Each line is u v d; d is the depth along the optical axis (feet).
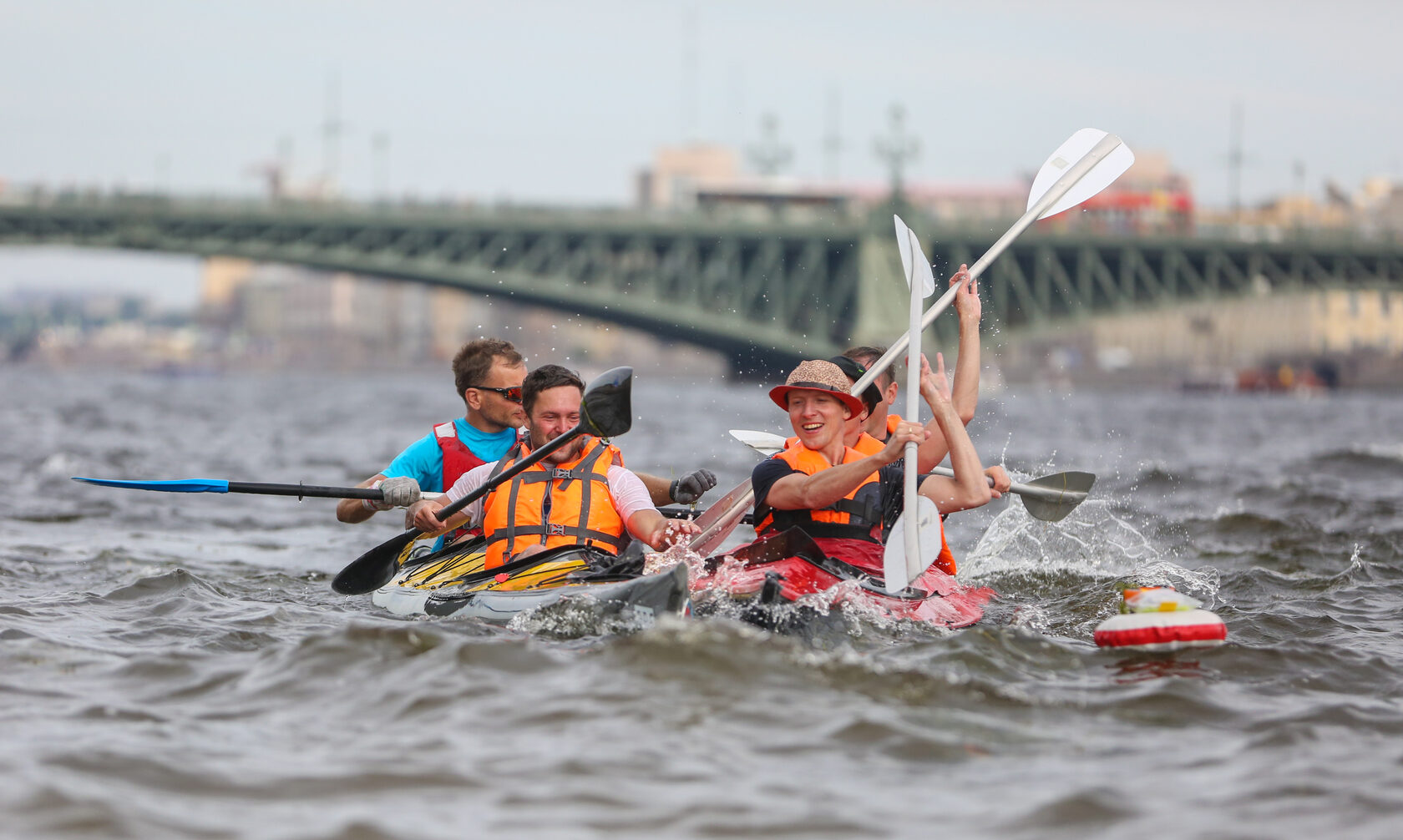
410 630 66.90
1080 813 45.09
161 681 61.82
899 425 73.15
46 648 67.67
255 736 53.26
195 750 51.06
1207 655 68.44
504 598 74.74
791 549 76.48
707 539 80.79
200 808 44.96
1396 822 44.27
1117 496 167.22
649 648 63.57
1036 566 104.68
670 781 48.19
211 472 209.97
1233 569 105.60
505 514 80.43
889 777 49.01
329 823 43.80
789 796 46.83
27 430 320.50
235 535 129.90
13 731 52.85
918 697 58.85
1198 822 44.32
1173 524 130.82
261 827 43.45
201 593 86.74
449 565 83.76
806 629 69.21
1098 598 91.30
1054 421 465.06
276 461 235.81
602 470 80.64
